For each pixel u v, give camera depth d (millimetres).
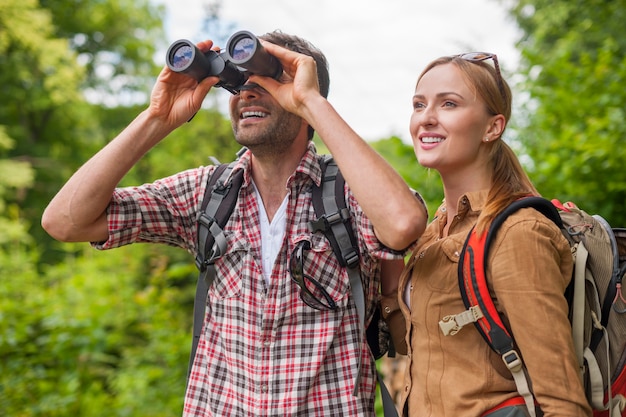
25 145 19797
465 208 1723
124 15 22422
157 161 12359
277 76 1771
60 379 4574
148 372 4863
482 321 1557
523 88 4496
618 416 1587
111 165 1813
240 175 1929
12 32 17734
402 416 1732
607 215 3609
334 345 1804
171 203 1954
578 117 4258
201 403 1892
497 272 1531
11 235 14641
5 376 4289
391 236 1608
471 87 1710
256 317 1821
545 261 1504
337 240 1794
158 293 5871
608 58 4520
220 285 1879
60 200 1833
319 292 1803
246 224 1889
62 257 17766
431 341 1655
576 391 1465
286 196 1874
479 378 1570
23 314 4691
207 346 1898
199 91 1820
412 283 1719
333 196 1831
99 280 6555
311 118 1686
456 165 1739
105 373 5371
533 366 1480
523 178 1791
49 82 18578
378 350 2004
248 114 1839
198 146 11547
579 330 1577
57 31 21578
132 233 1911
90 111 21375
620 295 1614
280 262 1824
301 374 1776
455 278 1630
